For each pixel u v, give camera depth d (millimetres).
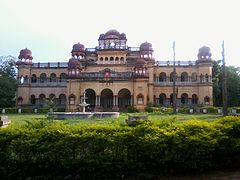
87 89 59688
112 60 65438
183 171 8719
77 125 9578
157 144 8406
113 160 8297
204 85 62938
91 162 8141
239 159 9422
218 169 9211
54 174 8258
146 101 57500
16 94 69188
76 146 8320
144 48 64562
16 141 8312
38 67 70562
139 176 8328
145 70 58000
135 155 8391
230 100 69875
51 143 8320
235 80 70125
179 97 63906
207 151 8625
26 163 8203
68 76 59562
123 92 62938
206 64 63594
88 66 65062
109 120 29172
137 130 8820
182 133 8867
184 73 67312
